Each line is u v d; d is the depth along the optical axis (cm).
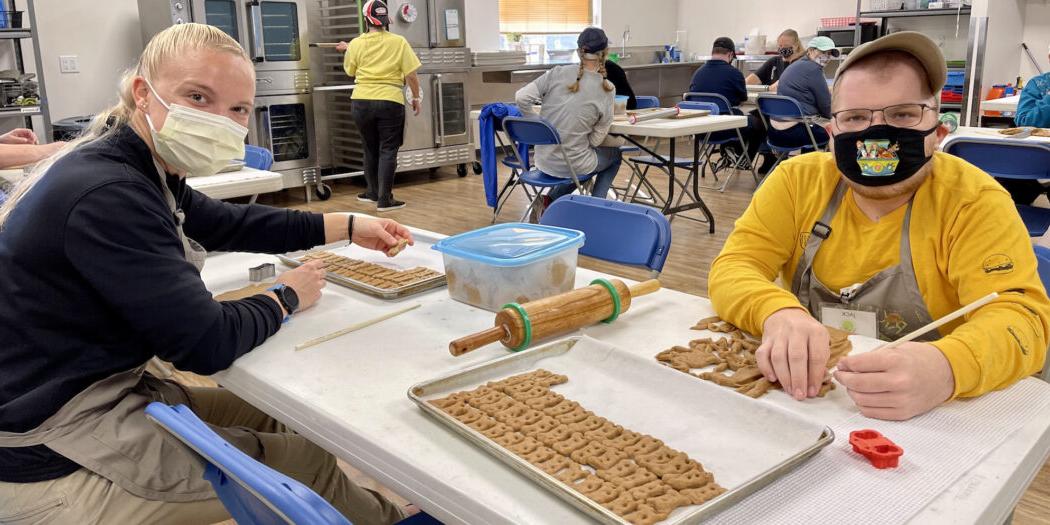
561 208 218
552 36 919
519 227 166
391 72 579
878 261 142
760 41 934
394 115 585
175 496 126
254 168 334
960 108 708
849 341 127
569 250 150
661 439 96
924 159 130
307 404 108
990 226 129
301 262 177
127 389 130
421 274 164
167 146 130
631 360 116
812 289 152
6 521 122
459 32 698
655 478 87
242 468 80
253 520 91
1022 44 724
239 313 128
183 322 119
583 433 97
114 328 126
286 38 605
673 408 105
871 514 81
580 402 107
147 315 119
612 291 137
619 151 495
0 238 123
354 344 130
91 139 131
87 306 122
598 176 496
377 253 187
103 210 117
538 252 143
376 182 630
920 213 137
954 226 133
